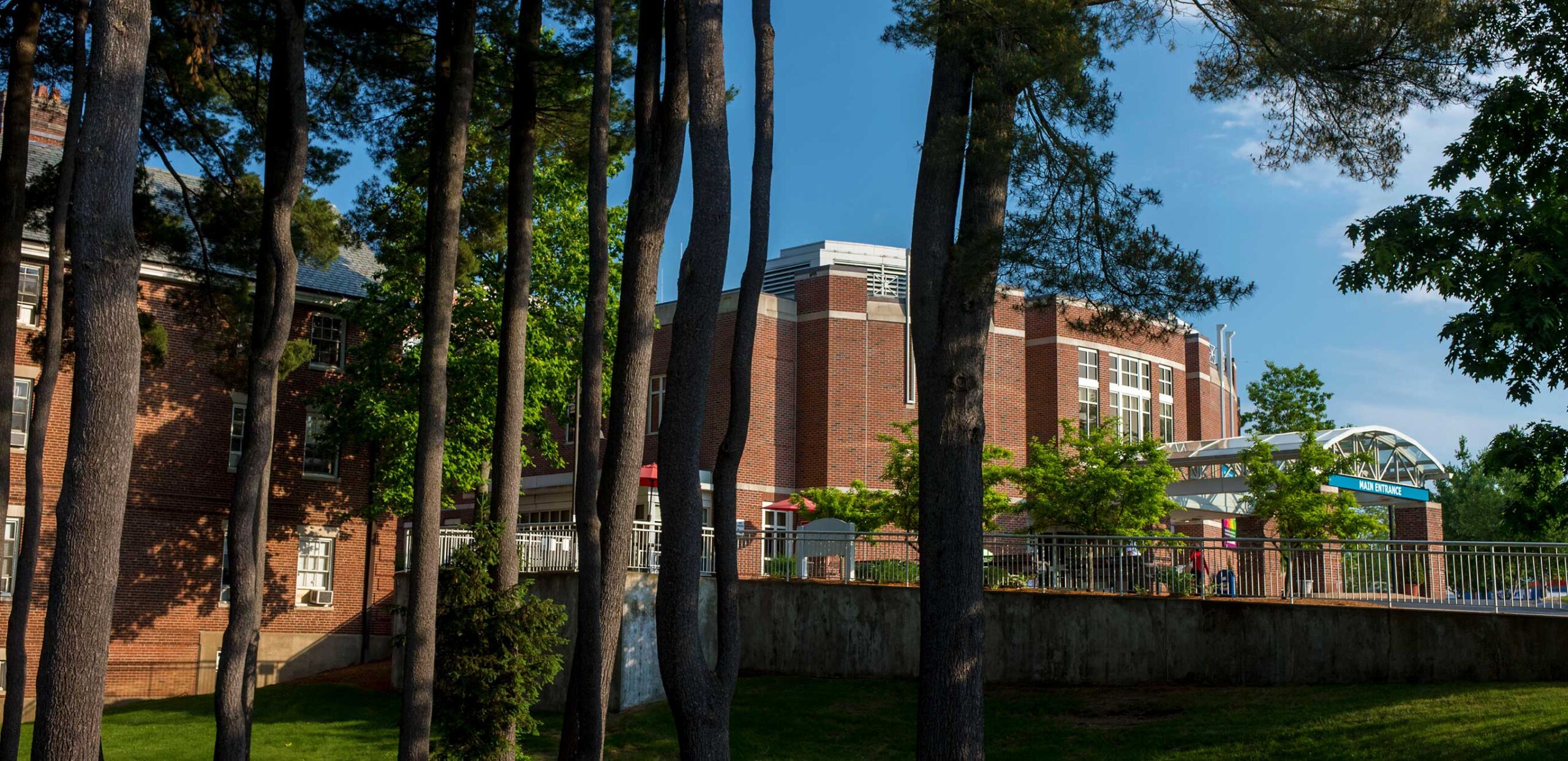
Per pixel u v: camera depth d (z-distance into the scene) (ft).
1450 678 61.21
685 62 48.19
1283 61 49.73
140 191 70.95
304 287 107.04
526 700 57.52
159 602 97.50
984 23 46.14
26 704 89.35
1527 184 44.19
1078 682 72.74
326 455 106.01
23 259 93.86
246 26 61.21
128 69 35.09
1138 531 91.40
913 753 62.85
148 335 75.66
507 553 58.03
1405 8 46.03
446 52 57.62
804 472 126.21
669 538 37.58
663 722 70.69
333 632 106.22
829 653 80.48
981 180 49.60
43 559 92.89
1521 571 62.03
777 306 128.36
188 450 100.58
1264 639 67.51
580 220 101.40
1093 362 143.84
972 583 47.01
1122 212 46.26
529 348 96.43
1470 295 42.22
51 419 94.73
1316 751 53.36
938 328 48.65
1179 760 55.36
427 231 54.60
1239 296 45.80
